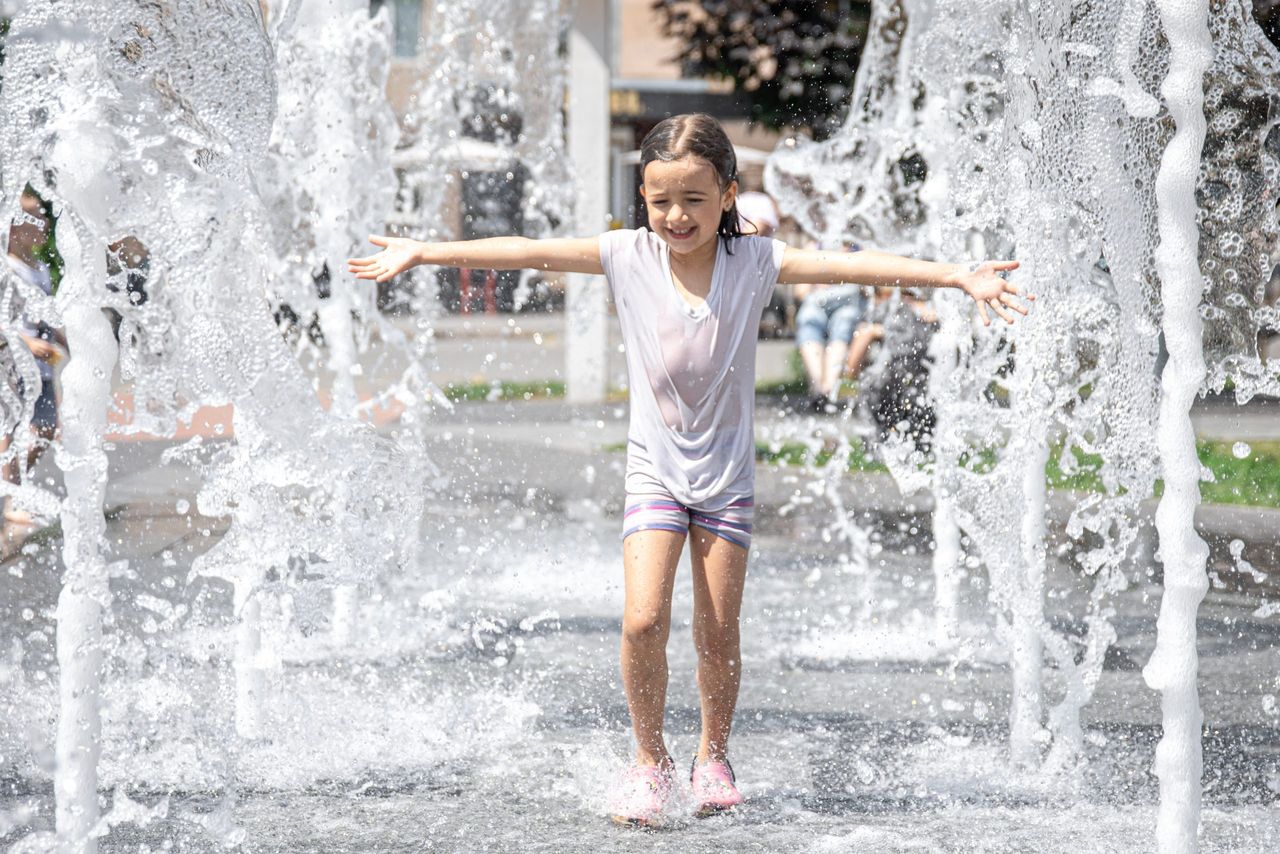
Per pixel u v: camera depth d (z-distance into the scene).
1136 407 4.82
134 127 4.12
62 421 4.08
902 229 10.17
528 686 6.76
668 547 4.94
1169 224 3.91
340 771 5.43
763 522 12.09
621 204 33.34
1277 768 5.57
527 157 14.24
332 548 4.79
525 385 23.75
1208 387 4.53
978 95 6.16
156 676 6.63
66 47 4.04
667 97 40.75
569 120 20.94
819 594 9.16
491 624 8.05
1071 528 5.21
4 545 9.36
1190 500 3.94
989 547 5.85
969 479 5.92
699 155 4.75
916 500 13.30
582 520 11.93
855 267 4.91
